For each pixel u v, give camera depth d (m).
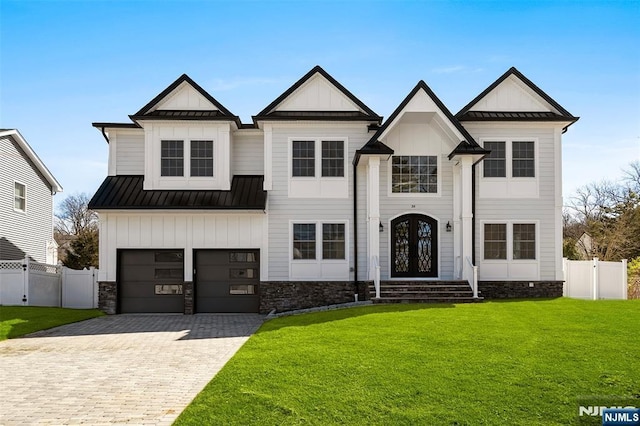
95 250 37.94
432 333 12.44
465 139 19.41
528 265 20.77
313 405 7.87
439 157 20.94
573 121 20.89
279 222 20.58
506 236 20.80
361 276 20.50
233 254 20.75
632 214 39.69
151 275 20.64
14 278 20.89
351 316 15.10
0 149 24.39
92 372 10.23
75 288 22.89
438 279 20.33
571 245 40.41
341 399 8.09
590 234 43.38
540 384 8.64
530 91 21.41
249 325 16.69
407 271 20.67
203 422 7.29
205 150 20.95
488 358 10.20
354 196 20.70
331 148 20.83
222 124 20.91
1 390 9.02
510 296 20.61
